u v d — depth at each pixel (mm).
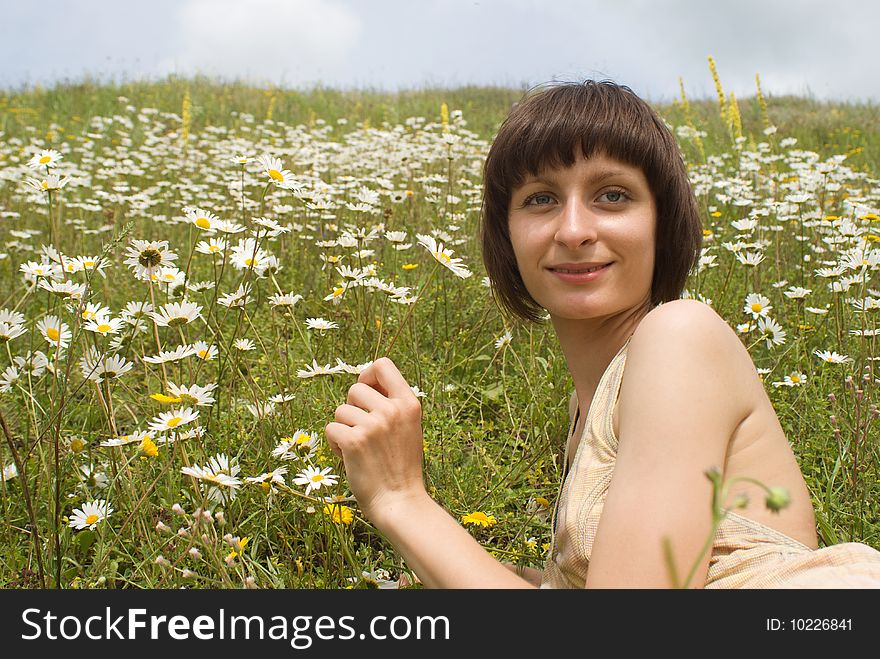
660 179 1594
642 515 1154
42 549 2217
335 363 3393
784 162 8172
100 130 10414
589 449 1451
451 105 15688
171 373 3480
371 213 5555
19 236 5133
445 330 3947
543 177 1584
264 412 2623
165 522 2252
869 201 5957
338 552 2162
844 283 3320
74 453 2455
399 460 1406
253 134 10953
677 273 1699
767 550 1287
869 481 2596
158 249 2523
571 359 1749
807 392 3180
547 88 1675
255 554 2135
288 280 4734
